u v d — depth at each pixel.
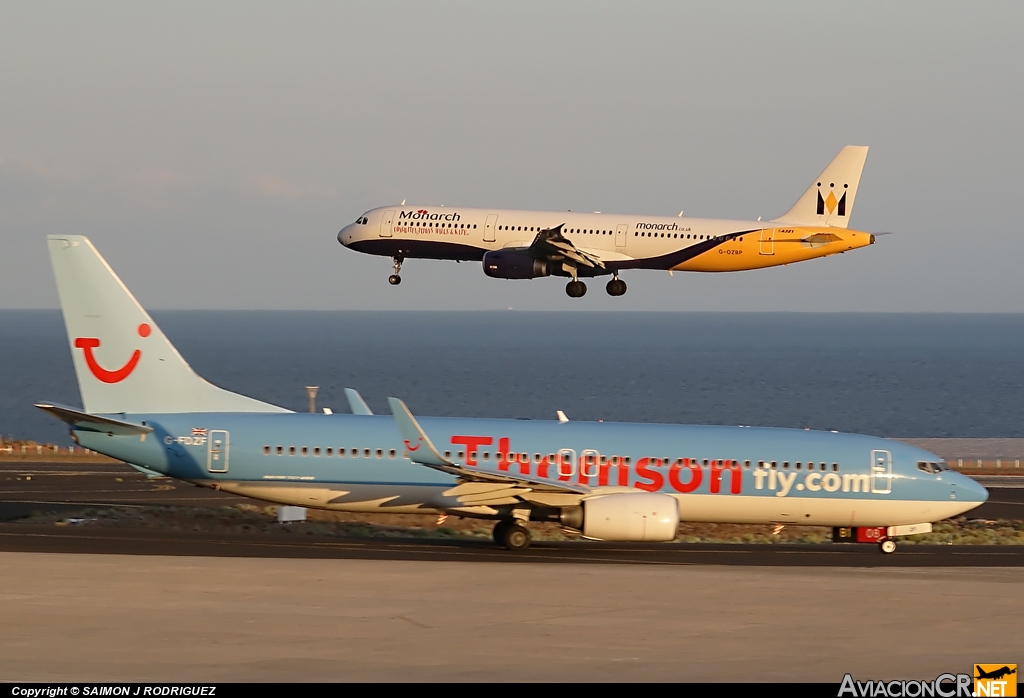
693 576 127.06
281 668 86.94
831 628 103.62
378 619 102.94
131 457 149.12
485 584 119.19
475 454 151.38
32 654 89.31
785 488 153.25
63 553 133.12
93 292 150.12
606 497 146.88
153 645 92.56
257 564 127.12
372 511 152.38
